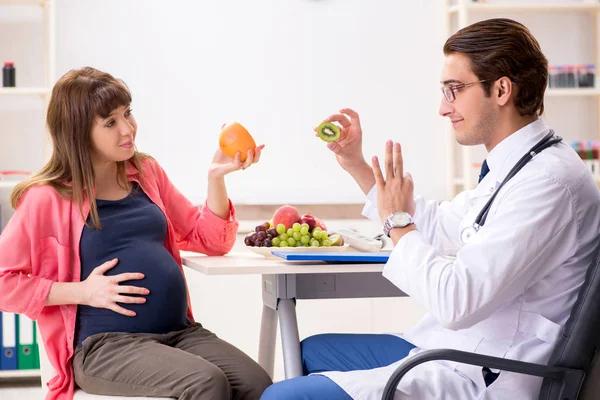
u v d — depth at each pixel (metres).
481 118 1.80
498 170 1.79
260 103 4.13
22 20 3.94
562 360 1.58
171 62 4.04
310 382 1.65
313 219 2.41
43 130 3.99
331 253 2.08
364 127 4.23
